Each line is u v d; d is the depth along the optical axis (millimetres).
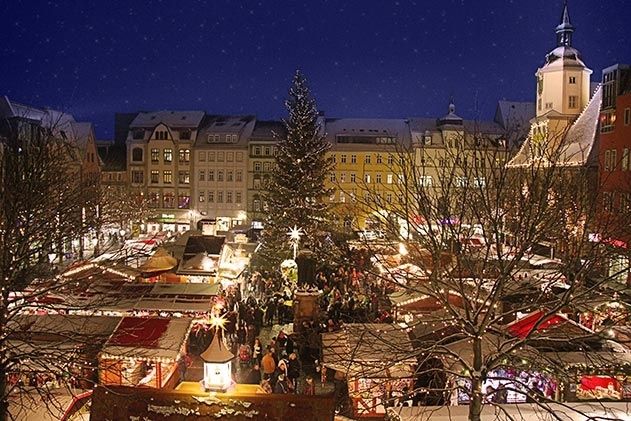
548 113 57875
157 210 84375
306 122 53594
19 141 33125
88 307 22141
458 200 21422
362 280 34719
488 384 20562
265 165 83562
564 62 60156
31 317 23719
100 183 66500
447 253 21234
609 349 20766
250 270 46719
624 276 25641
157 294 29141
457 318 16547
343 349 22156
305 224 50438
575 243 19375
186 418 15188
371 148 81125
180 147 84250
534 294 24094
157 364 22422
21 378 19562
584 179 23453
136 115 89438
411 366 21328
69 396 17781
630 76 43906
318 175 52625
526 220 18344
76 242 44219
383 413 20578
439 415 16734
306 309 30062
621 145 43062
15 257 22906
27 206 23359
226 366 18031
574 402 17641
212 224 52438
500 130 78125
